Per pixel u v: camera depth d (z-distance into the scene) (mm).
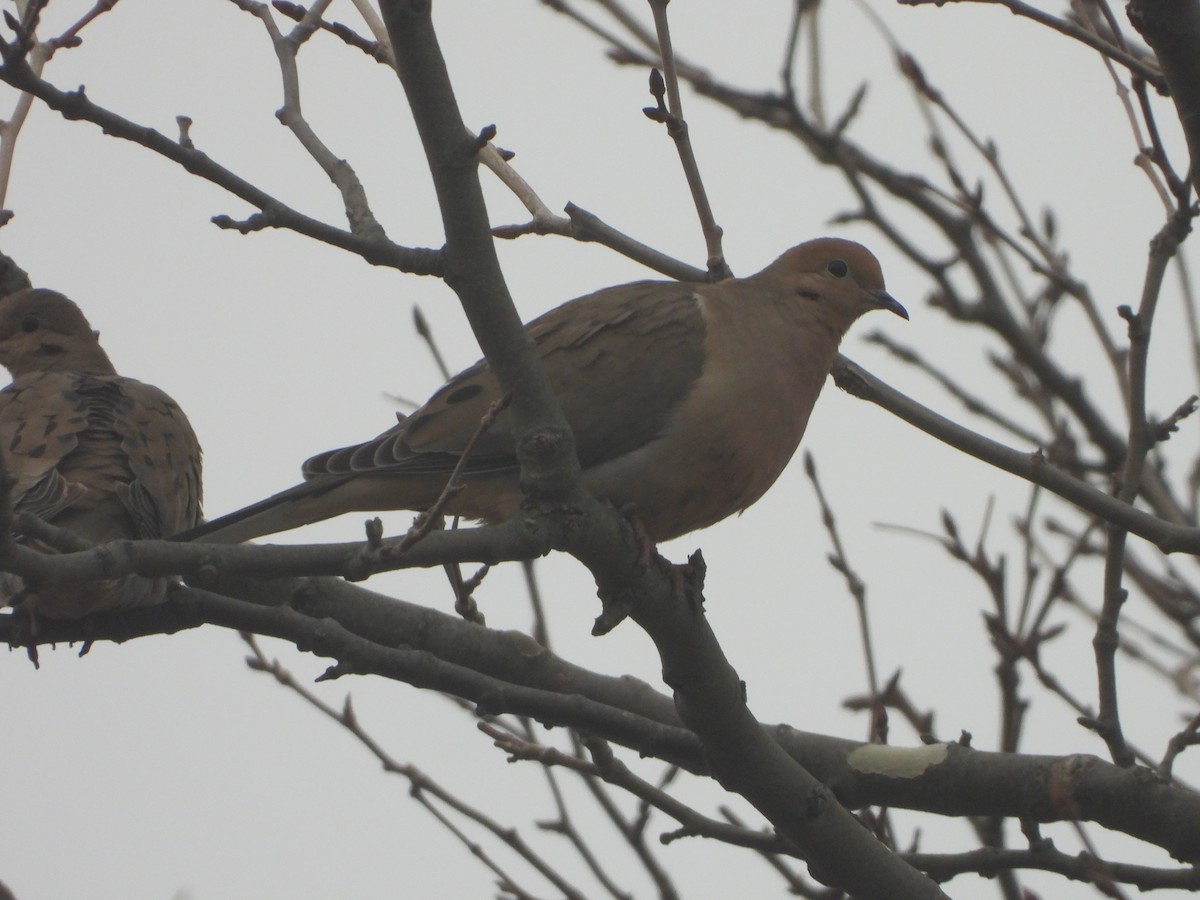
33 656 9875
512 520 8273
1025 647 11258
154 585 9516
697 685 8984
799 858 10539
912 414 10586
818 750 10711
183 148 8250
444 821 11461
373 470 9734
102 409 10500
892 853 9656
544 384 8133
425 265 8180
